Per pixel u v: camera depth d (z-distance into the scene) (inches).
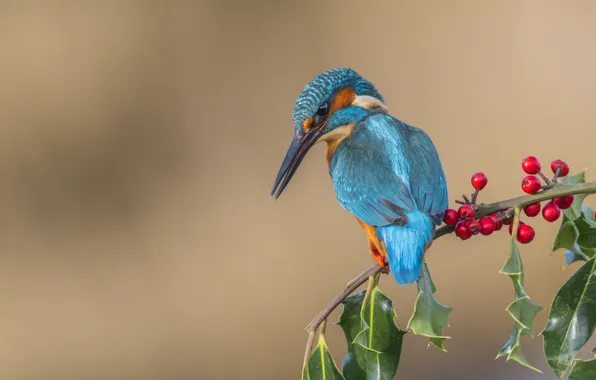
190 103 651.5
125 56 665.0
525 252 480.4
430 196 223.6
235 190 596.7
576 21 618.8
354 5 661.3
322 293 503.8
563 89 600.1
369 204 227.3
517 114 592.4
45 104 652.7
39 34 668.1
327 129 264.8
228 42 663.1
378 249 229.8
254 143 625.3
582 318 161.8
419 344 456.1
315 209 557.3
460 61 627.5
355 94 267.4
